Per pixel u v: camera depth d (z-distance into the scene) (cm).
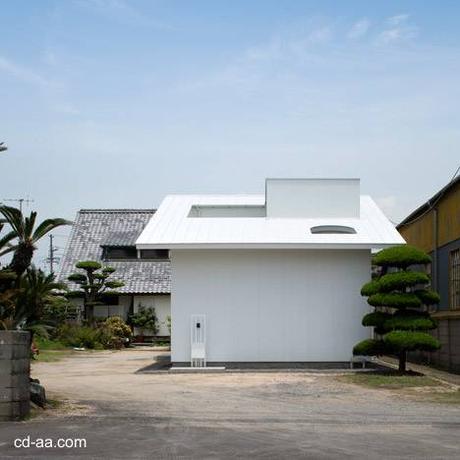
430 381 1456
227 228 1920
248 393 1295
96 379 1582
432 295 1566
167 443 794
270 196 2066
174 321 1844
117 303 3509
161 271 3594
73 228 3950
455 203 1803
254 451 752
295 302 1847
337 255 1852
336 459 715
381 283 1556
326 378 1538
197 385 1431
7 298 1070
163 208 2225
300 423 948
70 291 3259
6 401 945
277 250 1852
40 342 2783
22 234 1097
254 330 1841
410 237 2362
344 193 2067
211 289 1850
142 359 2305
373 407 1113
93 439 816
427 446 788
